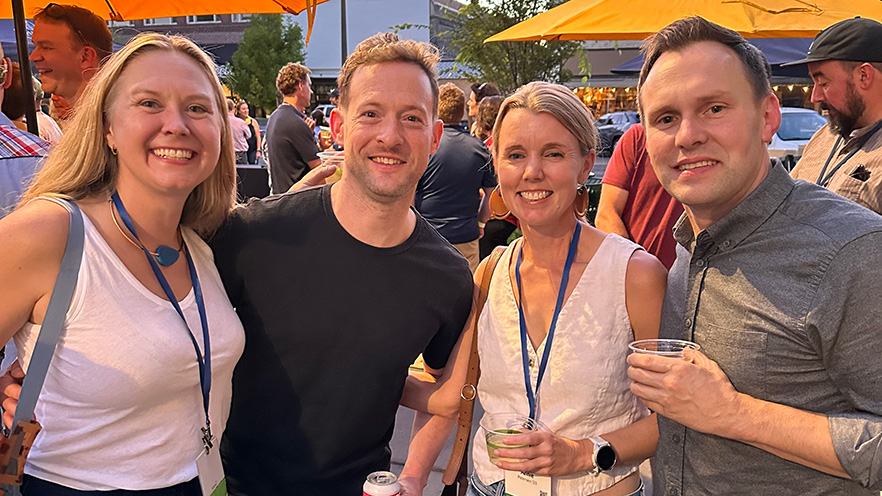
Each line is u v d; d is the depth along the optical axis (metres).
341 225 1.85
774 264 1.31
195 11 3.97
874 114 2.99
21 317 1.40
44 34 2.81
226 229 1.86
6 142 2.17
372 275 1.85
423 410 2.09
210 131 1.57
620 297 1.69
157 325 1.49
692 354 1.37
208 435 1.63
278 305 1.84
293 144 5.55
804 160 3.46
